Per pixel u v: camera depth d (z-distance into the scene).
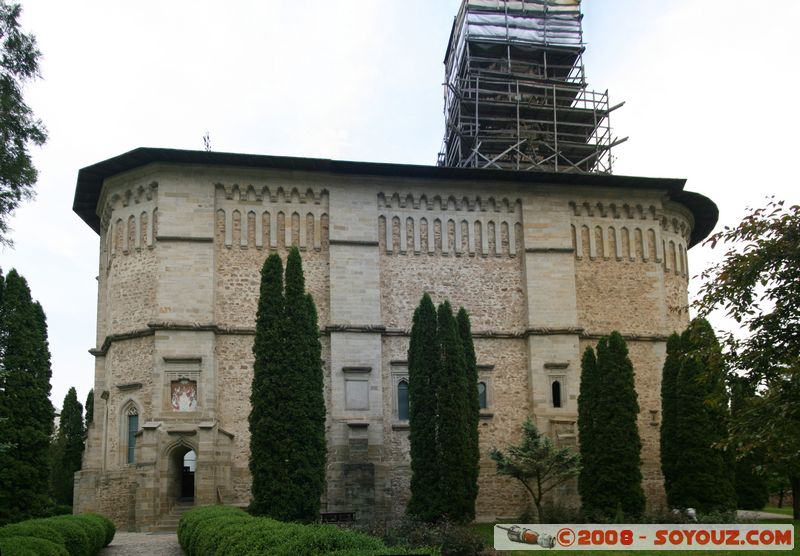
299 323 31.14
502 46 52.94
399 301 39.16
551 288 40.12
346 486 35.12
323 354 37.44
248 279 37.88
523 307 40.22
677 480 34.81
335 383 36.84
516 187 41.22
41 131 23.61
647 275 42.12
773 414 15.80
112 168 38.72
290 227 38.78
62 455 53.22
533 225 40.84
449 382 32.41
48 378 32.94
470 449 32.41
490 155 50.84
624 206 42.47
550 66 52.88
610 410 33.88
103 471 37.28
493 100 50.69
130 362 37.25
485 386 38.94
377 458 36.28
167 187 37.69
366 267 38.59
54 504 46.00
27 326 32.38
